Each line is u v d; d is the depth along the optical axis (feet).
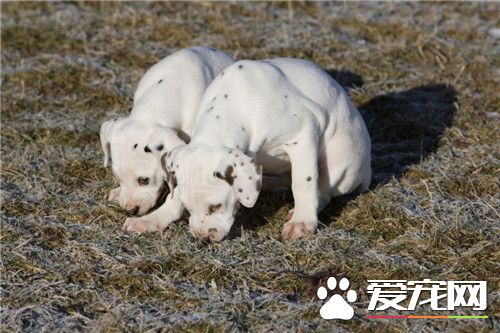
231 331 16.66
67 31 34.17
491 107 27.86
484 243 19.66
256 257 19.29
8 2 36.91
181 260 19.31
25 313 17.48
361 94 28.63
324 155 20.85
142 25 34.73
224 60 23.53
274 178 22.07
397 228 20.56
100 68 30.86
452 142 25.39
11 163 24.03
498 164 23.67
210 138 18.71
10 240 20.30
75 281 18.70
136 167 20.75
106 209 21.66
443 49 32.32
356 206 21.66
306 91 20.25
